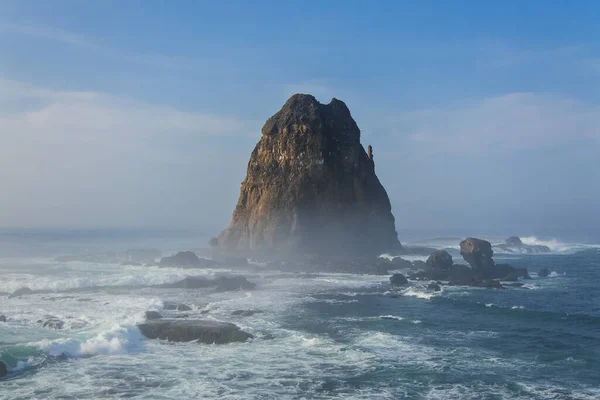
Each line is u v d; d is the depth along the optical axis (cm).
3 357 2150
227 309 3469
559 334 2881
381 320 3200
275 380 2070
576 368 2277
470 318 3300
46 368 2150
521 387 2034
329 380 2081
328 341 2653
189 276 4766
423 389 2002
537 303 3969
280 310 3481
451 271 5359
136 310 3281
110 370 2155
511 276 5325
